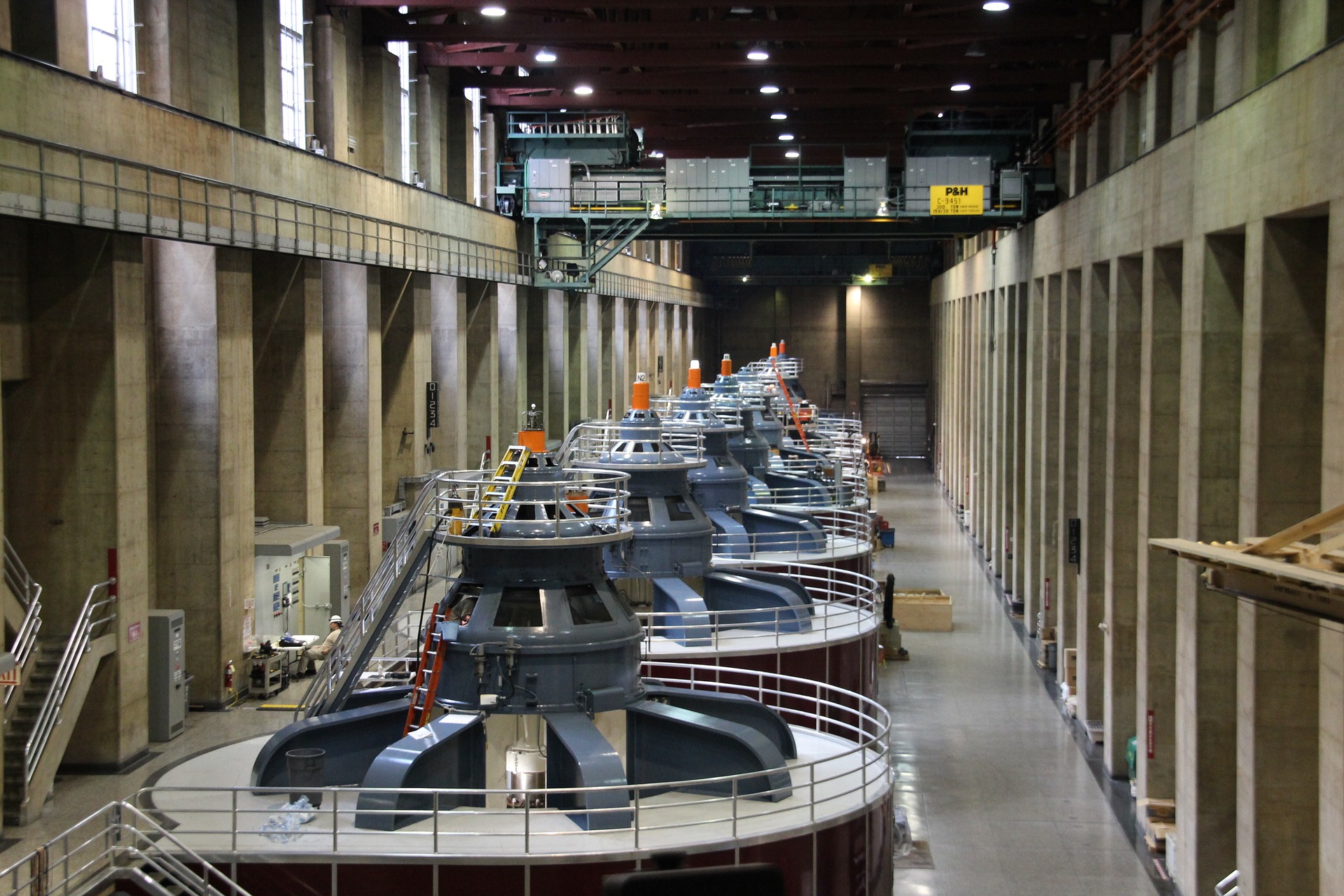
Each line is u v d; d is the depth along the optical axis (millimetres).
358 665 19172
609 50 48812
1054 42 43562
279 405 33406
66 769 24453
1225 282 22484
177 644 26594
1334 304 16547
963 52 43531
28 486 24391
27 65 21047
